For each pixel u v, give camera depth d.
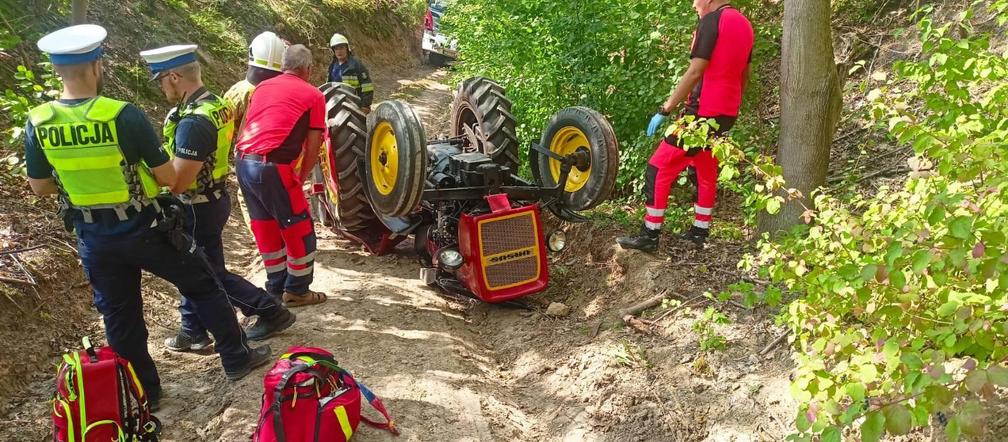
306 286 4.60
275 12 11.75
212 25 9.51
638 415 3.55
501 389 4.02
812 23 4.48
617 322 4.38
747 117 6.21
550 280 5.29
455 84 9.66
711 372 3.73
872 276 2.27
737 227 5.41
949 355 2.28
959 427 1.86
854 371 2.38
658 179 4.68
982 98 3.25
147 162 3.05
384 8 17.86
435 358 4.11
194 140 3.29
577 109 5.03
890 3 7.22
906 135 2.66
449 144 5.97
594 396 3.76
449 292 5.15
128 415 2.98
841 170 5.77
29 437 3.24
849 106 6.53
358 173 5.30
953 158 2.46
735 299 4.25
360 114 5.37
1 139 5.06
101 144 2.93
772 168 3.19
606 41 6.16
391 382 3.78
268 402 3.03
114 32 7.43
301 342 4.15
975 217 2.29
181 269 3.34
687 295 4.41
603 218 5.60
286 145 4.12
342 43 7.60
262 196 4.21
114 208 3.05
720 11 4.41
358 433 3.30
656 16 5.95
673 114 5.71
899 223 2.59
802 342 2.76
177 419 3.45
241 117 4.50
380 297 4.91
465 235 4.66
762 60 6.55
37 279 4.05
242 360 3.72
